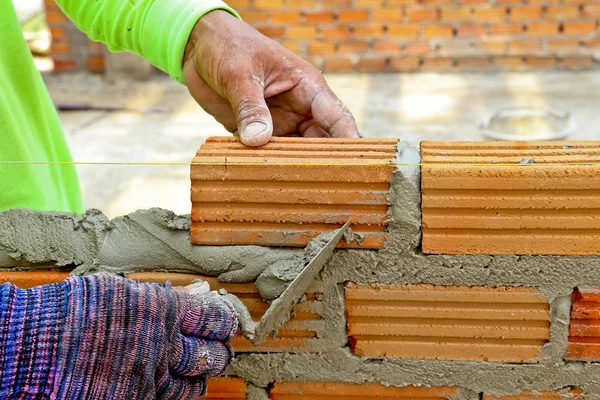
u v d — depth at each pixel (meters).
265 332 1.32
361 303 1.46
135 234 1.46
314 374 1.54
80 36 6.12
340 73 6.21
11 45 1.75
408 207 1.37
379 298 1.45
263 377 1.55
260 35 1.74
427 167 1.33
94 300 1.12
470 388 1.51
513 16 5.94
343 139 1.47
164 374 1.19
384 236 1.40
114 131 5.02
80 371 1.10
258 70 1.69
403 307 1.45
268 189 1.38
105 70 6.13
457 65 6.13
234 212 1.40
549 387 1.49
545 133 4.51
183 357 1.22
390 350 1.50
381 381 1.53
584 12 5.89
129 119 5.23
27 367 1.07
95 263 1.47
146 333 1.15
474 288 1.42
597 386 1.47
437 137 4.73
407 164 1.35
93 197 4.03
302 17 6.11
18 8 7.09
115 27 1.81
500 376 1.49
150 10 1.77
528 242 1.36
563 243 1.35
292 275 1.38
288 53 1.76
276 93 1.76
